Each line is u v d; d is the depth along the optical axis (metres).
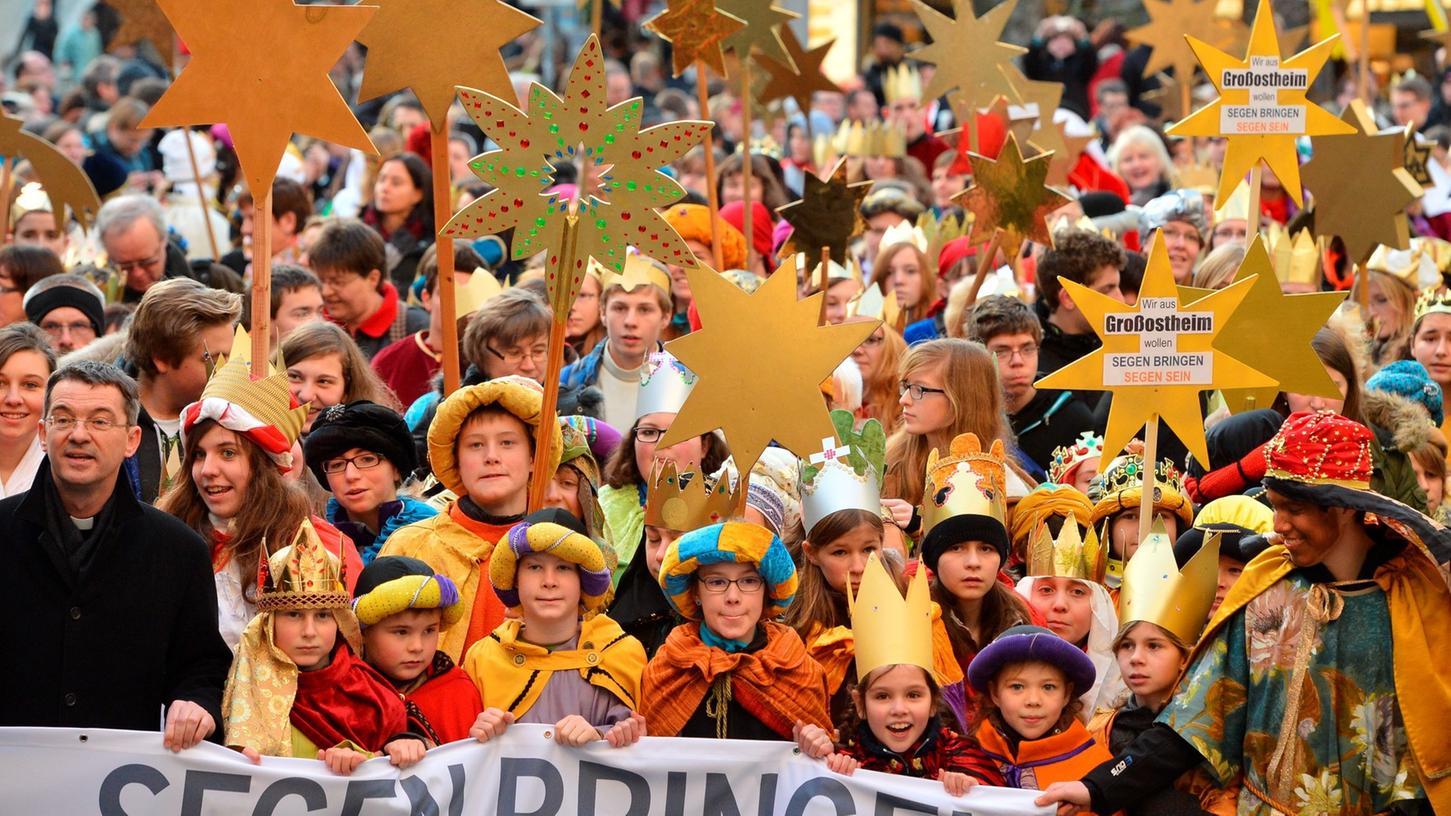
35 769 9.04
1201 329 10.53
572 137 10.20
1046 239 14.98
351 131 10.58
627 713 9.86
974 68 19.64
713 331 10.05
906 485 12.40
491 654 10.00
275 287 14.79
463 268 16.97
